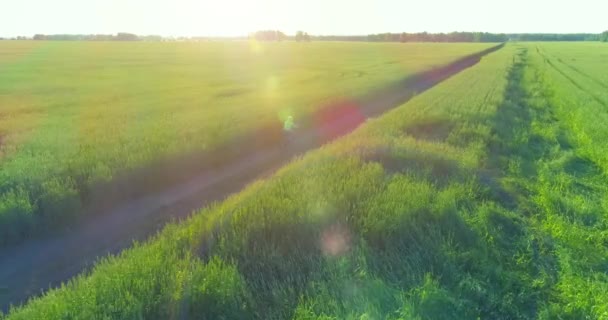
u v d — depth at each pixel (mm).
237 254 6047
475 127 15383
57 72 45406
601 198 9945
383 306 5219
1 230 7785
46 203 8461
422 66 49719
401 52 92438
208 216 7496
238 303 5090
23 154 11516
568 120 19406
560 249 7176
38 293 6594
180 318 4855
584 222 8570
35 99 25344
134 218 9359
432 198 8125
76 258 7645
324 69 49812
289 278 5625
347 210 7344
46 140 13484
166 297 5000
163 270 5496
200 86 32688
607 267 6906
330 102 21797
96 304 4938
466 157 11398
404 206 7406
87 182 9453
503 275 6273
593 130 16359
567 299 5891
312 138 16828
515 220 8273
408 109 19734
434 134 15242
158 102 23609
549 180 10836
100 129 15469
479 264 6430
